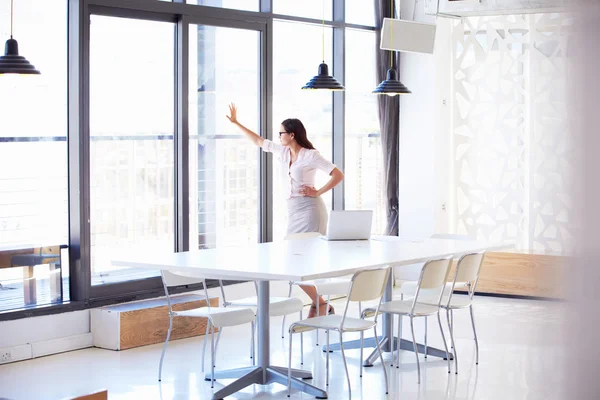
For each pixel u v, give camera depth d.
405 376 5.21
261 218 7.57
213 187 7.12
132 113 6.44
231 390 4.67
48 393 4.73
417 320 7.07
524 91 8.12
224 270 4.39
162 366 5.43
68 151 5.98
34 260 5.79
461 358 5.70
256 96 7.49
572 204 0.93
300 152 6.52
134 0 6.29
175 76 6.77
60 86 5.91
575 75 0.93
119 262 4.85
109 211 6.29
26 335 5.60
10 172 5.62
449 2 7.12
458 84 8.48
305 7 8.02
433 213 8.69
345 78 8.58
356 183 8.79
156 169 6.66
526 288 8.09
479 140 8.44
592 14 0.92
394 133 8.89
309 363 5.55
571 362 0.92
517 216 8.25
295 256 5.03
